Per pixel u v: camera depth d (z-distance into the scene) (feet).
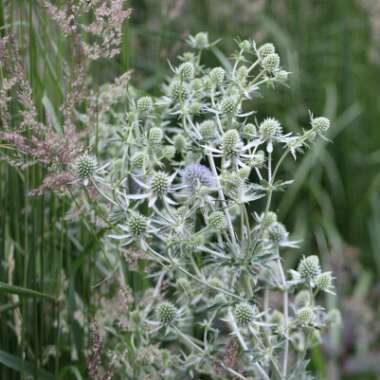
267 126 2.34
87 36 2.57
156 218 2.44
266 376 2.36
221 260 2.34
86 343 2.62
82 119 2.50
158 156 2.54
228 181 2.32
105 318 2.51
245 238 2.37
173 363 2.50
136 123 2.44
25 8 2.57
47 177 2.30
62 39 2.47
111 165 2.44
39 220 2.50
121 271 2.48
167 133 2.86
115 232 2.49
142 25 3.91
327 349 3.37
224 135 2.32
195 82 2.46
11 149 2.41
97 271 2.71
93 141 2.53
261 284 2.94
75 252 2.72
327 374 3.33
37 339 2.50
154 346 2.45
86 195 2.43
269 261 2.40
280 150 3.96
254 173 3.16
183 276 2.57
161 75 3.25
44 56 2.56
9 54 2.40
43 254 2.53
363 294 3.77
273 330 2.52
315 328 2.43
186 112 2.41
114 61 2.77
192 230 2.50
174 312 2.42
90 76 2.64
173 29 3.96
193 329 2.64
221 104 2.39
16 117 2.50
